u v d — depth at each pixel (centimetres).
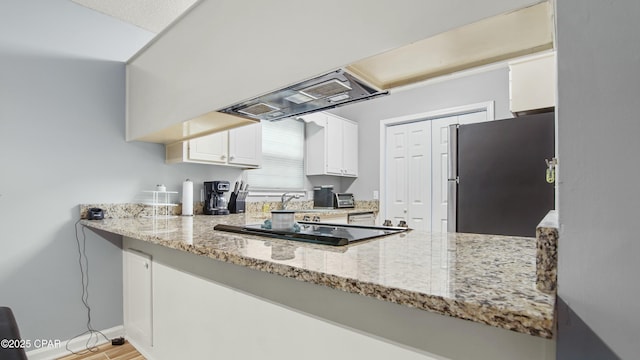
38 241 198
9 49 191
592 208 55
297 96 140
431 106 364
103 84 226
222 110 158
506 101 315
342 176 434
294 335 102
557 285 57
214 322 137
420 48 99
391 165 404
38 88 200
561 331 56
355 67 114
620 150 53
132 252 213
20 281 192
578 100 56
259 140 292
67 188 209
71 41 213
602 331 54
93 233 219
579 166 56
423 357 73
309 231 146
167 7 222
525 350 61
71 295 210
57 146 206
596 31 56
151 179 246
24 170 194
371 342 82
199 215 267
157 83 199
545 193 187
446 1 85
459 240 126
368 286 65
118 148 231
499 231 201
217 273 135
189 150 238
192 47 169
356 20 102
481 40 94
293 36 119
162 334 177
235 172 307
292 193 384
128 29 239
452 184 221
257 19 133
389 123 400
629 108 53
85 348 211
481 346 66
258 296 116
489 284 64
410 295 59
